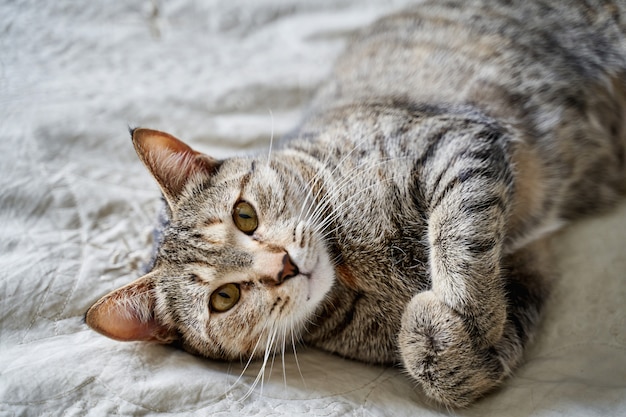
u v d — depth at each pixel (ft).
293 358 1.30
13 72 1.71
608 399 1.13
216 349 1.29
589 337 1.24
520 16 1.50
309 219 1.29
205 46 1.90
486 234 1.20
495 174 1.24
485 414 1.16
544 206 1.38
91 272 1.35
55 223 1.42
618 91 1.44
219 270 1.27
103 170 1.54
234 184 1.34
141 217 1.47
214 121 1.72
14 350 1.21
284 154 1.40
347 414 1.11
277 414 1.11
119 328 1.24
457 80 1.44
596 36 1.45
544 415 1.12
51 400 1.11
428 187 1.25
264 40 1.92
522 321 1.26
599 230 1.34
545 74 1.42
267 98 1.78
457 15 1.55
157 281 1.31
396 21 1.64
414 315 1.19
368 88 1.51
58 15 1.86
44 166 1.51
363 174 1.30
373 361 1.30
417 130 1.31
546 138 1.39
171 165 1.34
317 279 1.27
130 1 1.93
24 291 1.28
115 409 1.11
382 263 1.27
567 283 1.30
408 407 1.15
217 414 1.11
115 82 1.75
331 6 1.94
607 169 1.42
